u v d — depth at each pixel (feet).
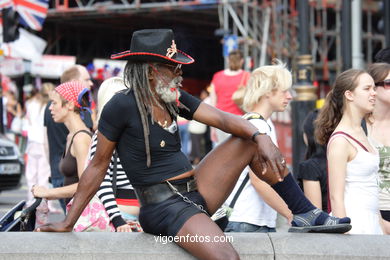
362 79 18.94
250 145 16.60
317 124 20.11
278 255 15.88
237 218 20.47
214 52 108.47
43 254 15.81
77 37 99.40
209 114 16.63
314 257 15.88
